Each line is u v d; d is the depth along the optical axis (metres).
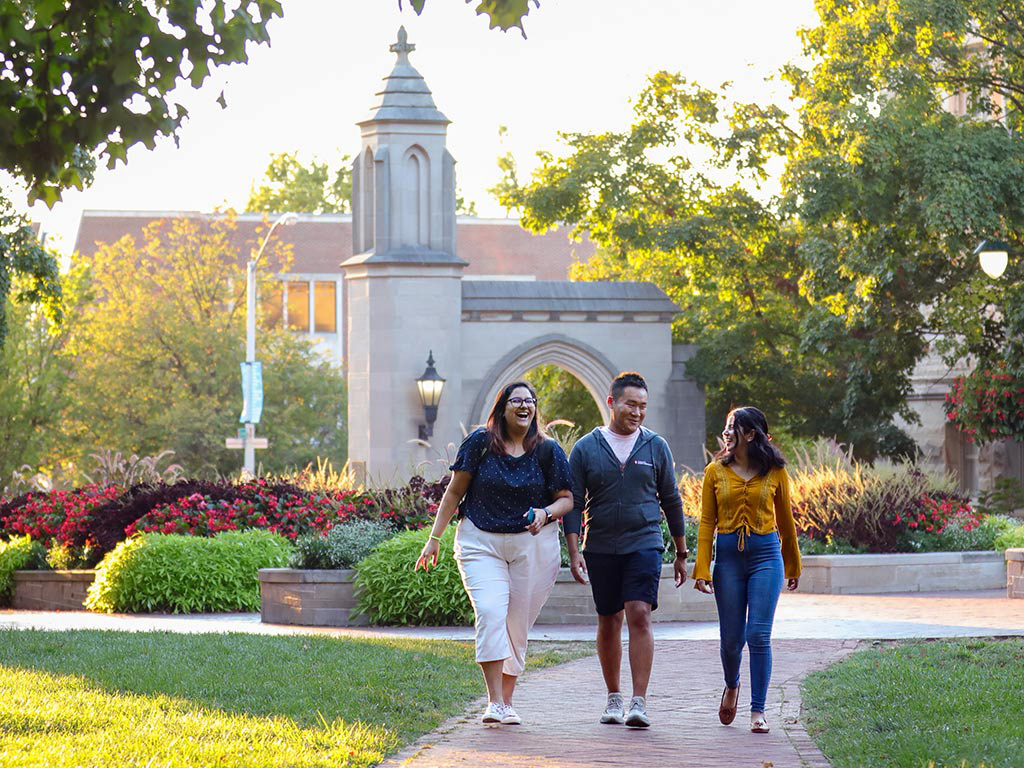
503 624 9.73
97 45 8.50
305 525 22.14
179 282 52.00
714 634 15.48
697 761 8.50
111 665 12.02
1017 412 27.42
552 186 38.38
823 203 28.73
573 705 10.71
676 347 38.00
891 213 28.95
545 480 9.91
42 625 16.94
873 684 10.87
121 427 48.50
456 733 9.47
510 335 37.53
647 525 9.95
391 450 36.84
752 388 38.41
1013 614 17.17
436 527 9.91
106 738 8.52
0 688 10.46
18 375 45.50
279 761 7.94
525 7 8.62
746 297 38.94
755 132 36.97
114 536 22.73
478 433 9.93
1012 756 8.05
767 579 9.75
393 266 36.91
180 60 8.58
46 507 25.39
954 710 9.62
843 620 16.55
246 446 42.06
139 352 49.56
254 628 16.70
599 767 8.30
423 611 16.91
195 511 22.48
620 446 10.03
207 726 8.94
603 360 37.62
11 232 27.50
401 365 36.91
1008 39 28.91
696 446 37.84
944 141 27.67
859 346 32.34
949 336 31.42
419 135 37.56
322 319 75.69
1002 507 33.00
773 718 10.05
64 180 9.24
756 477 9.84
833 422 36.91
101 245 52.12
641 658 9.80
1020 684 10.66
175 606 19.66
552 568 9.95
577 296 37.81
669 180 38.19
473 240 78.69
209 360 50.53
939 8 27.56
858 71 28.50
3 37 8.31
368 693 10.60
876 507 23.34
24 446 45.34
